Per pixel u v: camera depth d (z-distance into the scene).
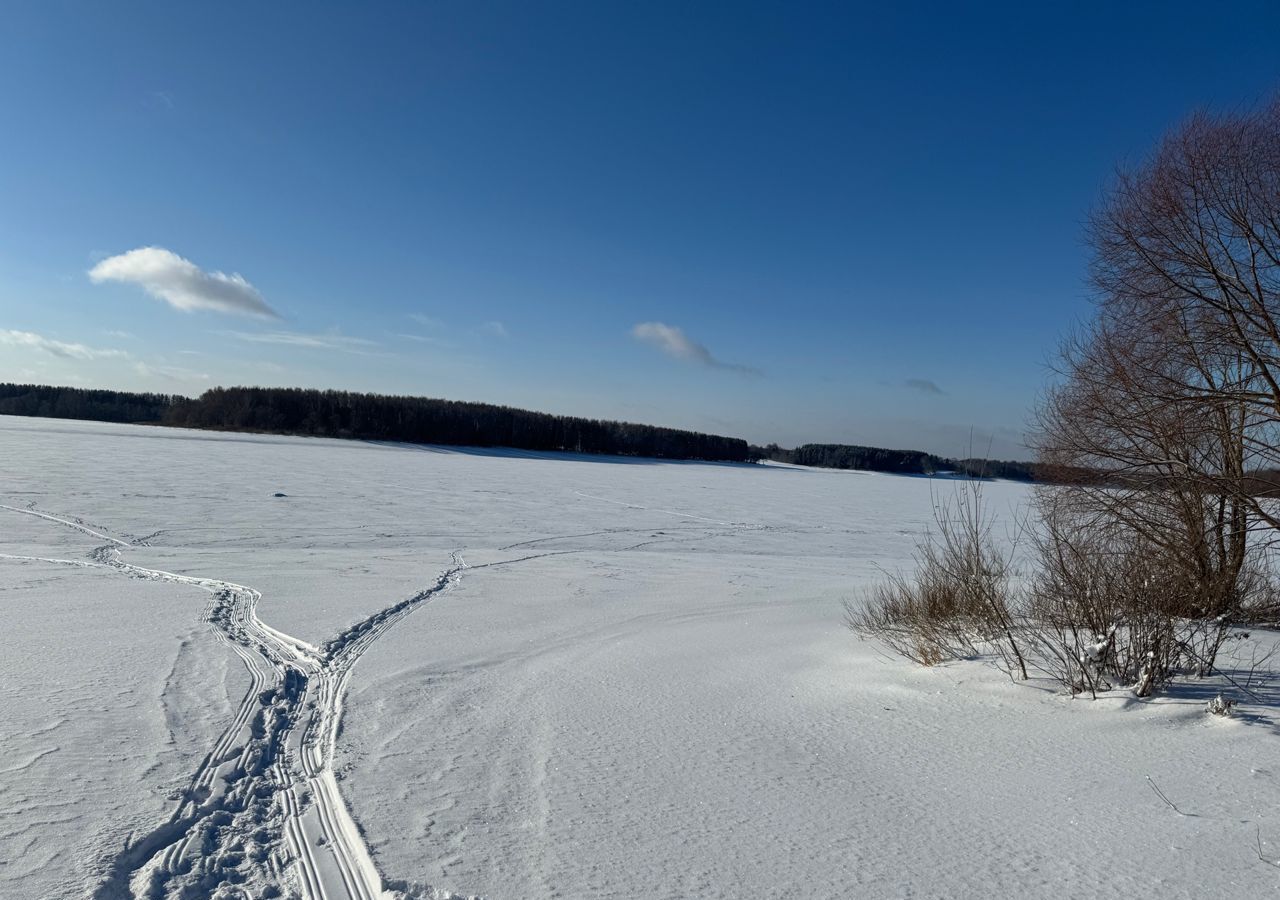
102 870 2.79
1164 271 8.29
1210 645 6.11
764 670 6.60
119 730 4.41
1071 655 5.34
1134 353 8.38
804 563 19.12
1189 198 8.16
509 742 4.48
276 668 6.20
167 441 58.91
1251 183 7.95
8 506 22.17
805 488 56.62
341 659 6.75
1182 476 7.80
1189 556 7.83
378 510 27.47
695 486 52.12
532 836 3.19
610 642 8.01
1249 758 3.87
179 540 18.12
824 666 6.75
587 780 3.87
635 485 49.34
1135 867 2.89
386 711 5.09
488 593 11.82
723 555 20.58
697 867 2.93
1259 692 4.93
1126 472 8.20
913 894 2.73
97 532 18.52
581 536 24.00
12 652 6.23
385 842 3.10
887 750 4.36
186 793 3.57
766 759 4.21
